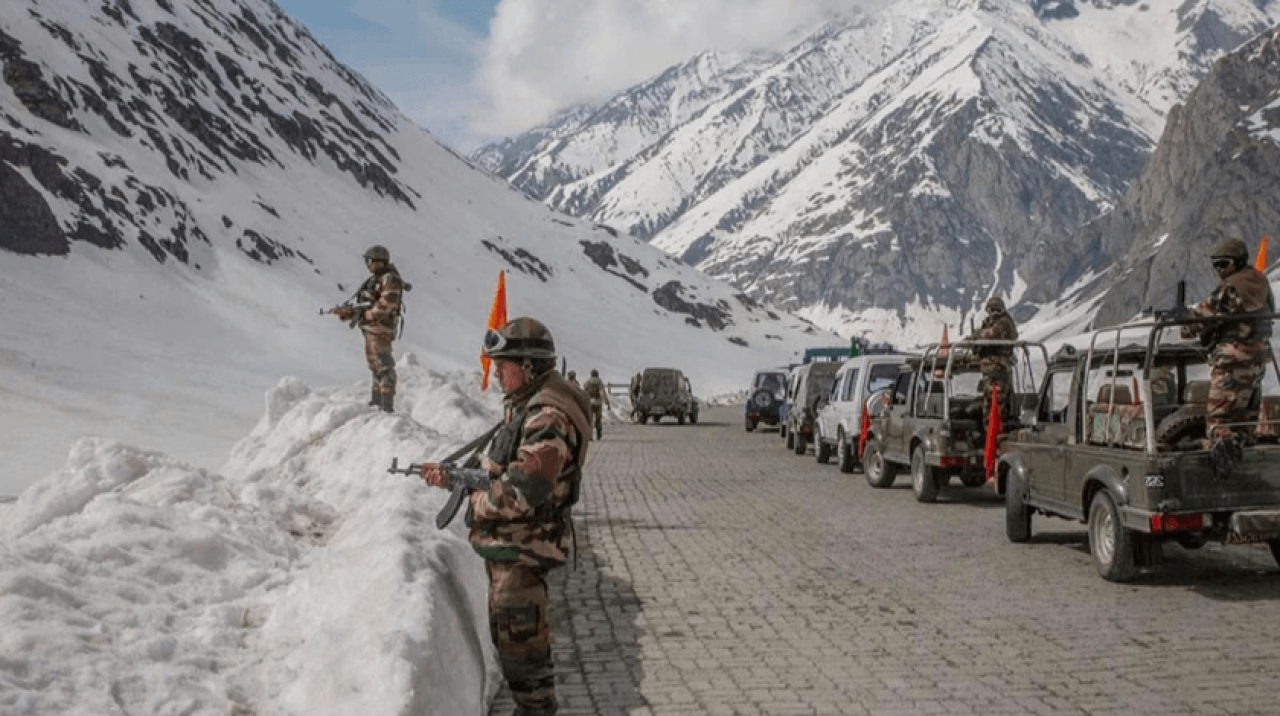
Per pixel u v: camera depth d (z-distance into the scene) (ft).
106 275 297.33
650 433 123.65
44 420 123.65
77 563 17.38
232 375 225.56
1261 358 29.07
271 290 354.95
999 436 40.83
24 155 325.62
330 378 273.75
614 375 487.20
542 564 15.15
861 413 65.36
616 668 21.75
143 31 534.37
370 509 23.25
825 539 39.04
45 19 449.48
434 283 493.36
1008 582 30.53
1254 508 27.99
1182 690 19.76
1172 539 29.30
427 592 16.70
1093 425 32.48
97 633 14.71
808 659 22.26
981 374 50.57
